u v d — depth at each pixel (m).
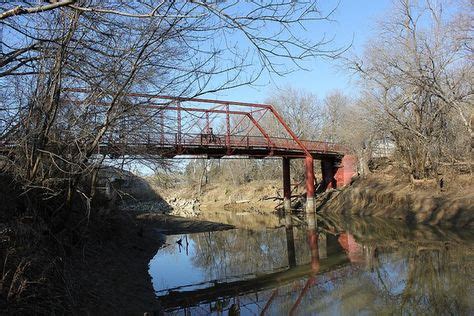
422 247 21.88
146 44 7.77
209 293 16.03
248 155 42.75
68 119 9.96
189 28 7.39
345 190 46.41
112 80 8.70
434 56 27.08
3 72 7.65
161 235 32.50
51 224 11.23
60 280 9.72
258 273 19.30
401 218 32.59
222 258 23.34
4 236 8.30
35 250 9.29
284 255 23.47
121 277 14.71
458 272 16.38
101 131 9.64
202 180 83.25
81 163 9.66
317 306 13.86
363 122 38.78
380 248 22.81
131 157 11.71
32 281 8.09
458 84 26.80
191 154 36.84
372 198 39.34
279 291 16.11
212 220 44.84
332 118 70.69
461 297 13.48
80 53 8.39
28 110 9.36
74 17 7.64
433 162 33.72
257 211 54.06
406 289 14.91
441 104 32.06
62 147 10.16
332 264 20.16
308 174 45.84
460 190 30.47
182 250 26.19
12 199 9.99
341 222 35.50
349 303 13.96
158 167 12.70
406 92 32.03
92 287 11.67
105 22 7.54
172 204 64.50
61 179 9.84
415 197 33.22
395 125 34.75
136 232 26.39
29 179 9.70
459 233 24.84
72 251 12.77
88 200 11.48
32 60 7.66
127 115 9.76
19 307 7.47
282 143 46.16
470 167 31.58
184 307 14.15
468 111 30.62
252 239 30.11
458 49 26.14
